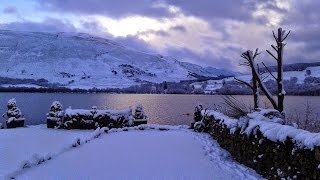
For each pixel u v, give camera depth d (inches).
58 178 334.0
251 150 391.5
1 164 398.6
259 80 484.7
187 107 2310.5
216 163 410.0
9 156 446.9
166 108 2225.6
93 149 493.0
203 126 735.1
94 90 6668.3
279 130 319.0
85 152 468.8
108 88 6904.5
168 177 340.8
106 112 789.9
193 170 371.2
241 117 458.3
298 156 272.8
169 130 761.0
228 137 494.9
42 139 606.9
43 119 1669.5
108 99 3681.1
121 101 3223.4
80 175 346.3
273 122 372.8
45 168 374.6
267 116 425.1
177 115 1737.2
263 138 355.6
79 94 5625.0
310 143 254.4
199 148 512.4
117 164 394.9
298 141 275.1
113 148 503.2
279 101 464.4
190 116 1690.5
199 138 625.0
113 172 358.3
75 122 782.5
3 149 499.2
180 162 410.0
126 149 495.5
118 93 6397.6
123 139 602.9
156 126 781.9
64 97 4244.6
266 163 347.6
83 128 781.9
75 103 2925.7
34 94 5285.4
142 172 359.9
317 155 241.8
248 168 386.3
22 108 2388.0
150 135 665.0
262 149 357.4
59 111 807.7
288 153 294.2
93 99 3673.7
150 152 472.7
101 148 502.3
